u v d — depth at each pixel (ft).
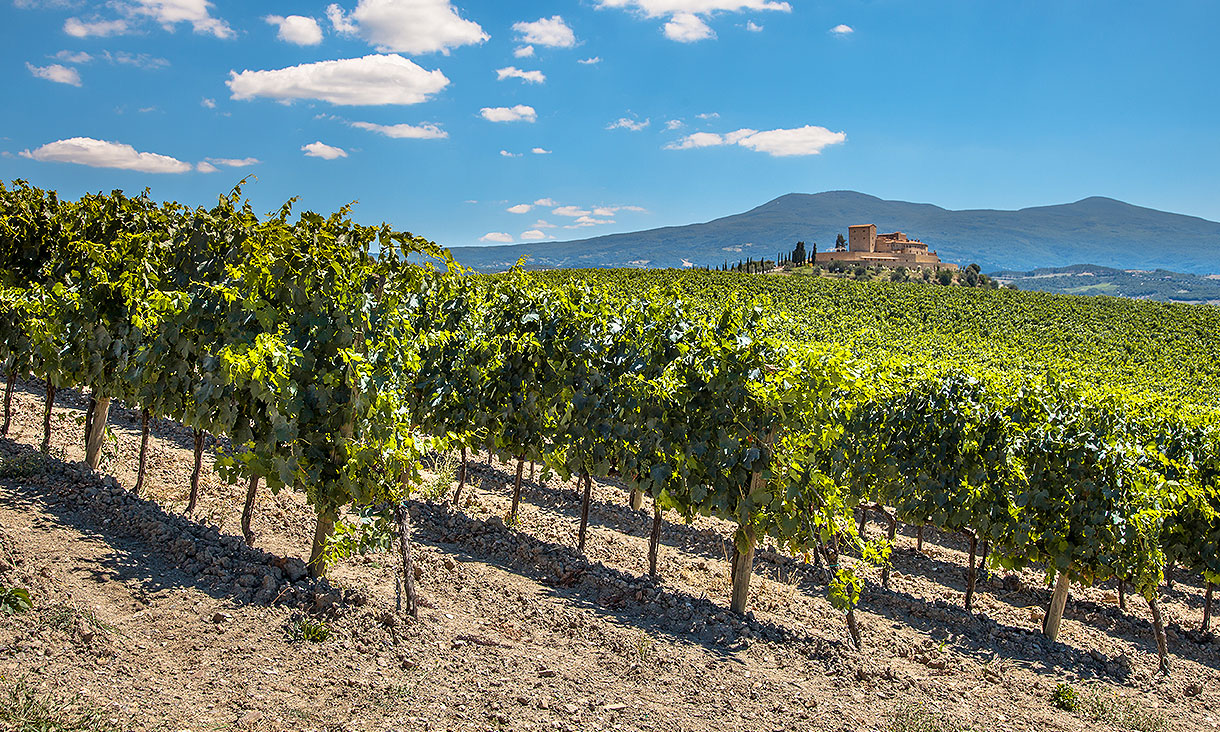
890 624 24.67
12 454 24.40
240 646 15.06
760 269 438.81
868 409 31.78
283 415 17.30
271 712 13.02
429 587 20.24
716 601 23.68
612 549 27.73
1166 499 25.66
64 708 11.72
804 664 19.40
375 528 17.83
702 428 23.43
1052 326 166.30
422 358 29.32
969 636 24.85
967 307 180.45
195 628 15.47
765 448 22.21
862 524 35.35
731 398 22.26
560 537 27.91
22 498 20.97
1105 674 23.38
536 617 19.40
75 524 19.86
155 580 17.33
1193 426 33.45
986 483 28.27
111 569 17.48
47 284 29.01
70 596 15.48
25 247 29.71
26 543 17.87
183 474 26.89
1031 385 31.42
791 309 150.30
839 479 24.16
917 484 30.04
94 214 28.09
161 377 22.45
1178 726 20.11
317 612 16.81
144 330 23.07
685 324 26.05
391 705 13.80
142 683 13.16
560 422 27.66
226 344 19.35
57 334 24.38
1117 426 27.50
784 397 21.53
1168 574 37.88
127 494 22.22
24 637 13.43
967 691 19.71
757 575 28.30
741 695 16.87
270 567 18.37
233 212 24.81
